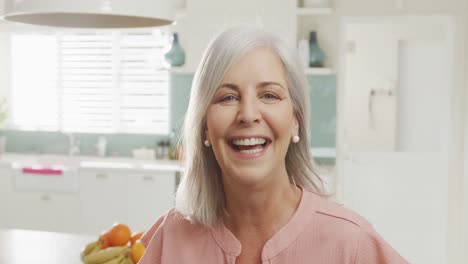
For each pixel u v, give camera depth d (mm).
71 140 6090
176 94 5582
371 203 5438
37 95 6320
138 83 6109
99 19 2162
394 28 6270
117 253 1892
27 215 5527
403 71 6414
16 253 2201
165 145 5789
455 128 5043
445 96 5117
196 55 4973
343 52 5062
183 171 1272
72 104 6246
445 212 5207
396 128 6453
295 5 4801
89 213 5383
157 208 5227
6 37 6352
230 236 1186
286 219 1164
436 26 6199
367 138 6438
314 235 1131
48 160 5844
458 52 4980
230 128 1082
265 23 4840
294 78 1120
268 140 1094
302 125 1190
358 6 5016
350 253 1114
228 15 4879
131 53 6086
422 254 5395
